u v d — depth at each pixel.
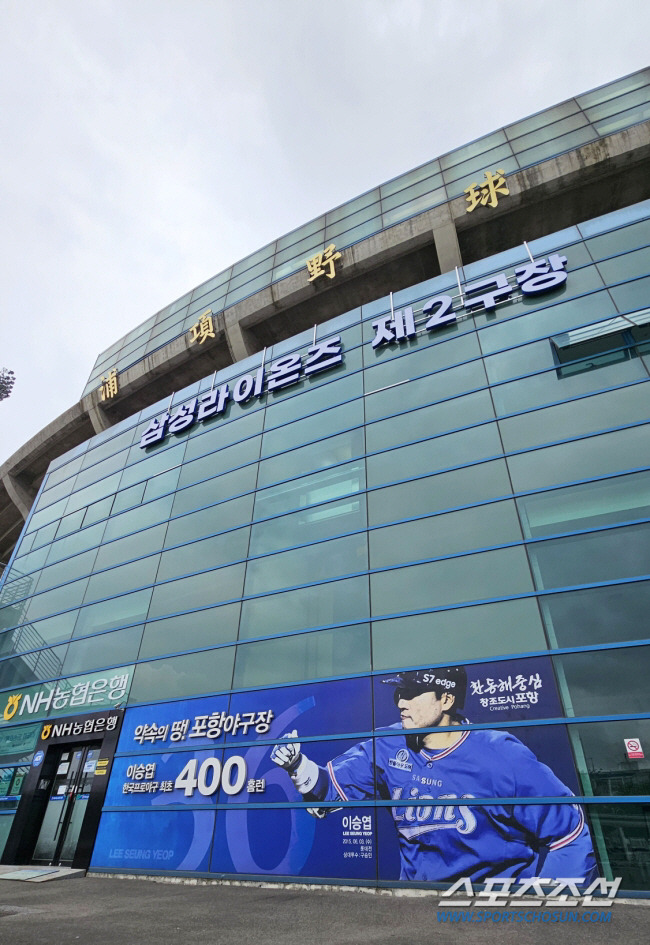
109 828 10.80
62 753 12.98
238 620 11.94
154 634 13.15
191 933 5.35
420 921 5.90
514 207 16.94
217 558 13.44
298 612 11.21
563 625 8.58
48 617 16.41
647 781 7.04
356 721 9.35
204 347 21.30
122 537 16.30
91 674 13.66
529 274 13.52
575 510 9.61
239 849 9.18
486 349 12.85
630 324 11.39
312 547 12.01
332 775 9.08
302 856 8.60
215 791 10.01
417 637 9.61
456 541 10.32
